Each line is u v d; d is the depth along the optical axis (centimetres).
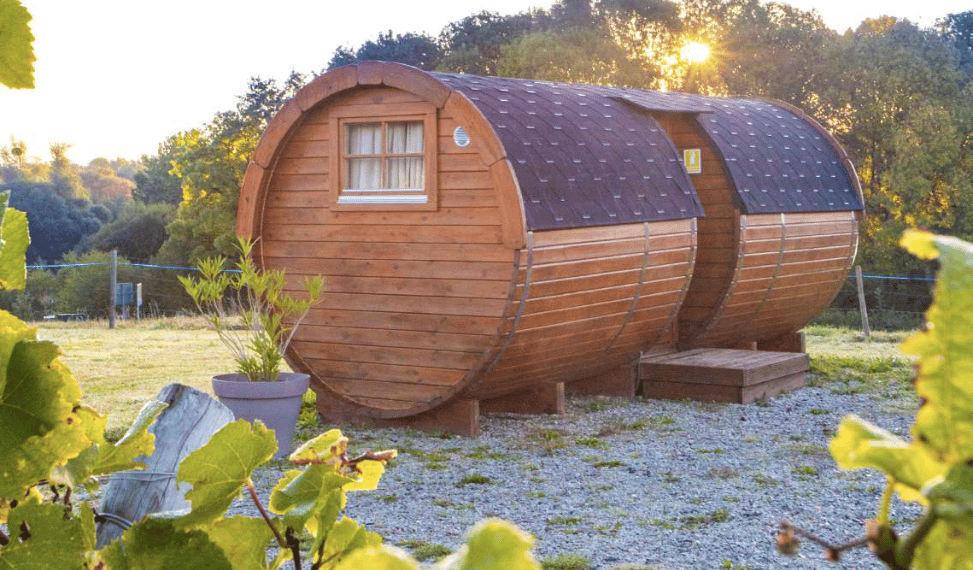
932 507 58
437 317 953
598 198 970
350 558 58
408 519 720
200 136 4084
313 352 1025
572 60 3497
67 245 6203
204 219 3991
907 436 972
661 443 951
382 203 969
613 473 848
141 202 5819
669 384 1152
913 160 2909
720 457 896
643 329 1102
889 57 3150
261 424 113
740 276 1205
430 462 879
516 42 3806
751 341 1337
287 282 1028
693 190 1117
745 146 1249
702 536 679
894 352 1498
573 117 1045
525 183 906
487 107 944
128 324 2106
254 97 3978
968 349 56
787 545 64
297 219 1018
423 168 952
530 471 854
